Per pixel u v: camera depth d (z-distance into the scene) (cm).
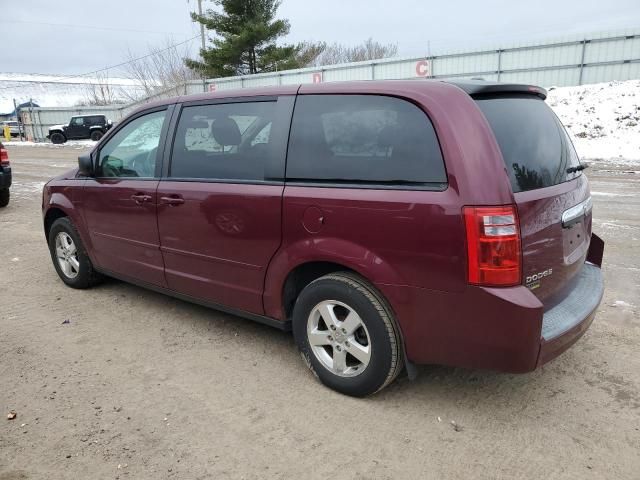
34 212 949
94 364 371
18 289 528
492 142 269
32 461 270
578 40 2262
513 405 314
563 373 349
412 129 284
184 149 395
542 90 337
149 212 413
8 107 6731
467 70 2541
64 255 528
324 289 317
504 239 259
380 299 298
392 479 254
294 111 332
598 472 257
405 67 2691
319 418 304
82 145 3153
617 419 299
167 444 282
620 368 354
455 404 316
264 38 3609
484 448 276
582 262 347
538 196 281
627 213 812
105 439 287
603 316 434
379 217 286
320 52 4997
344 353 321
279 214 328
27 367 366
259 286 354
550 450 273
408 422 299
